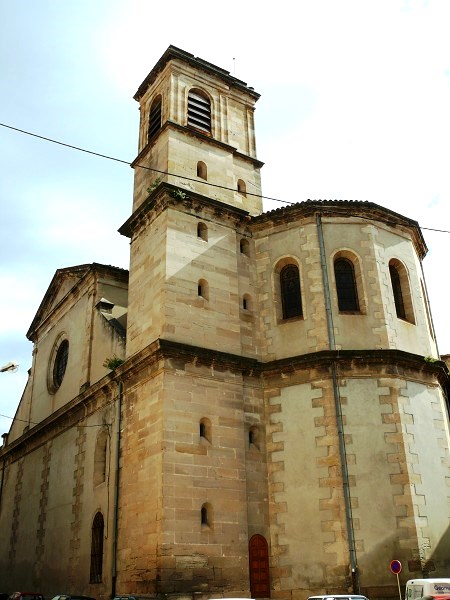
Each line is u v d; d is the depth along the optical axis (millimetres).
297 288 25703
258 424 23594
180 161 27578
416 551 20344
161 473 20594
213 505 21094
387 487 21219
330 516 21031
